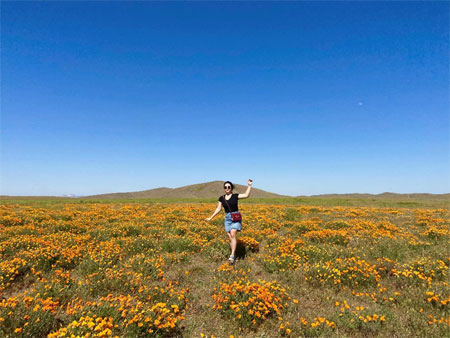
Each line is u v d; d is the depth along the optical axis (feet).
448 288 18.01
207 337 13.79
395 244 30.50
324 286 19.79
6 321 13.16
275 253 27.30
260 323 15.02
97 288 18.43
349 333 14.26
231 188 26.43
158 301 16.72
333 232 35.70
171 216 54.29
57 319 14.62
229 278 20.93
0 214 55.67
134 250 28.07
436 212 78.18
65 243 29.32
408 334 13.83
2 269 19.81
